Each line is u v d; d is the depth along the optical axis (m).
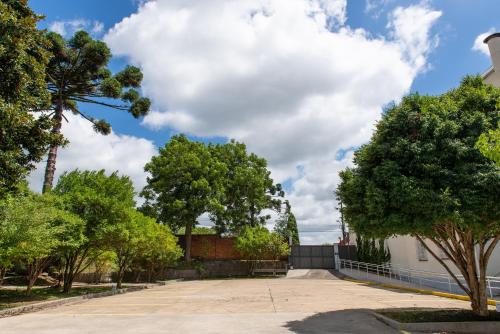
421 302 12.20
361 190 8.70
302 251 34.94
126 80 24.22
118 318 9.25
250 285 21.36
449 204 7.29
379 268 26.47
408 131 8.67
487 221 7.49
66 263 16.83
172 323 8.38
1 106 7.85
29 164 9.74
